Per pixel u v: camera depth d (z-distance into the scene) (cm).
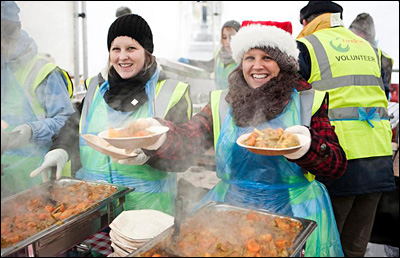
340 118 199
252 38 147
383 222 260
